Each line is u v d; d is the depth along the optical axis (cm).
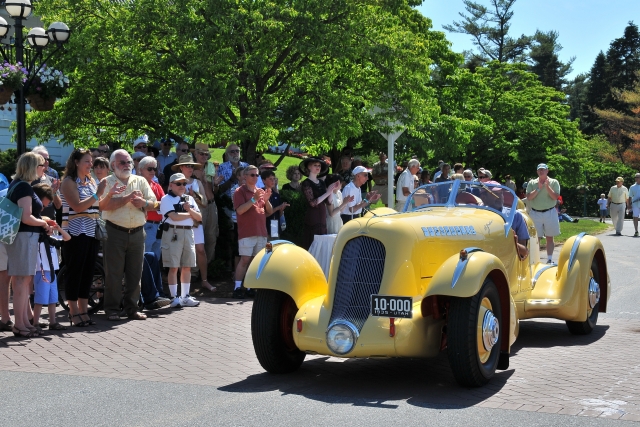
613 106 7319
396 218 628
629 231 2802
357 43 1459
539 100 3744
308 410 513
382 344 564
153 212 1059
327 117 1411
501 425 471
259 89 1481
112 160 905
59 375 621
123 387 581
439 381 609
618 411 504
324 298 617
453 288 550
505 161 3591
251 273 632
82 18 1553
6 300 819
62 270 951
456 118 2533
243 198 1067
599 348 743
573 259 796
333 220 1191
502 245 714
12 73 1143
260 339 621
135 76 1529
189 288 1043
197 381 604
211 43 1353
